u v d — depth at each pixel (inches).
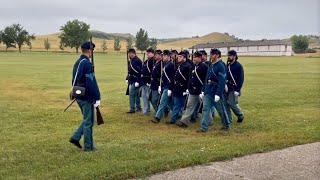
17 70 1596.9
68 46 5462.6
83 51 342.3
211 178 282.8
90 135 350.0
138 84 557.6
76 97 339.3
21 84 1032.8
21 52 4697.3
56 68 1748.3
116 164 303.6
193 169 300.2
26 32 5044.3
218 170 298.8
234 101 480.1
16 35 4963.1
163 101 495.8
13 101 706.2
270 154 339.9
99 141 392.5
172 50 509.0
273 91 879.7
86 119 347.3
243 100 719.7
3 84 1027.3
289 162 318.7
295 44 5654.5
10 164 313.4
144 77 549.6
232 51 478.6
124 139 401.7
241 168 304.2
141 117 540.7
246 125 478.9
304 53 5639.8
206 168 302.8
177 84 482.6
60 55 3811.5
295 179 282.8
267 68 1946.4
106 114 564.4
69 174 281.6
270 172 296.2
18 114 557.3
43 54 4065.0
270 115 552.1
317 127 458.0
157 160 311.6
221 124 487.5
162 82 497.4
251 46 5880.9
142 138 406.9
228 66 478.6
